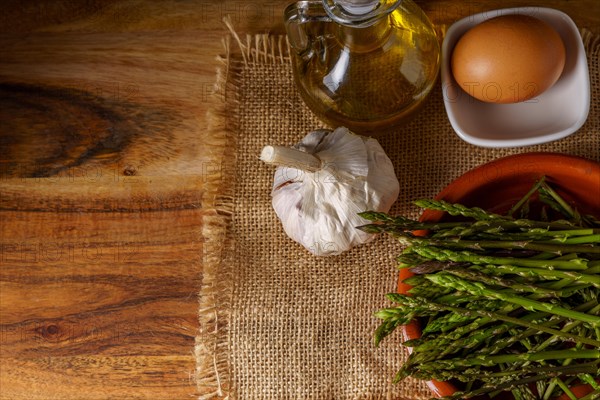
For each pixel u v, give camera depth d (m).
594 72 0.57
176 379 0.58
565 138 0.57
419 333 0.51
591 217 0.53
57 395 0.58
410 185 0.58
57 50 0.59
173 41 0.59
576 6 0.58
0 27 0.59
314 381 0.57
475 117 0.57
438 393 0.51
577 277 0.49
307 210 0.54
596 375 0.50
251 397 0.57
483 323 0.49
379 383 0.57
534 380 0.49
